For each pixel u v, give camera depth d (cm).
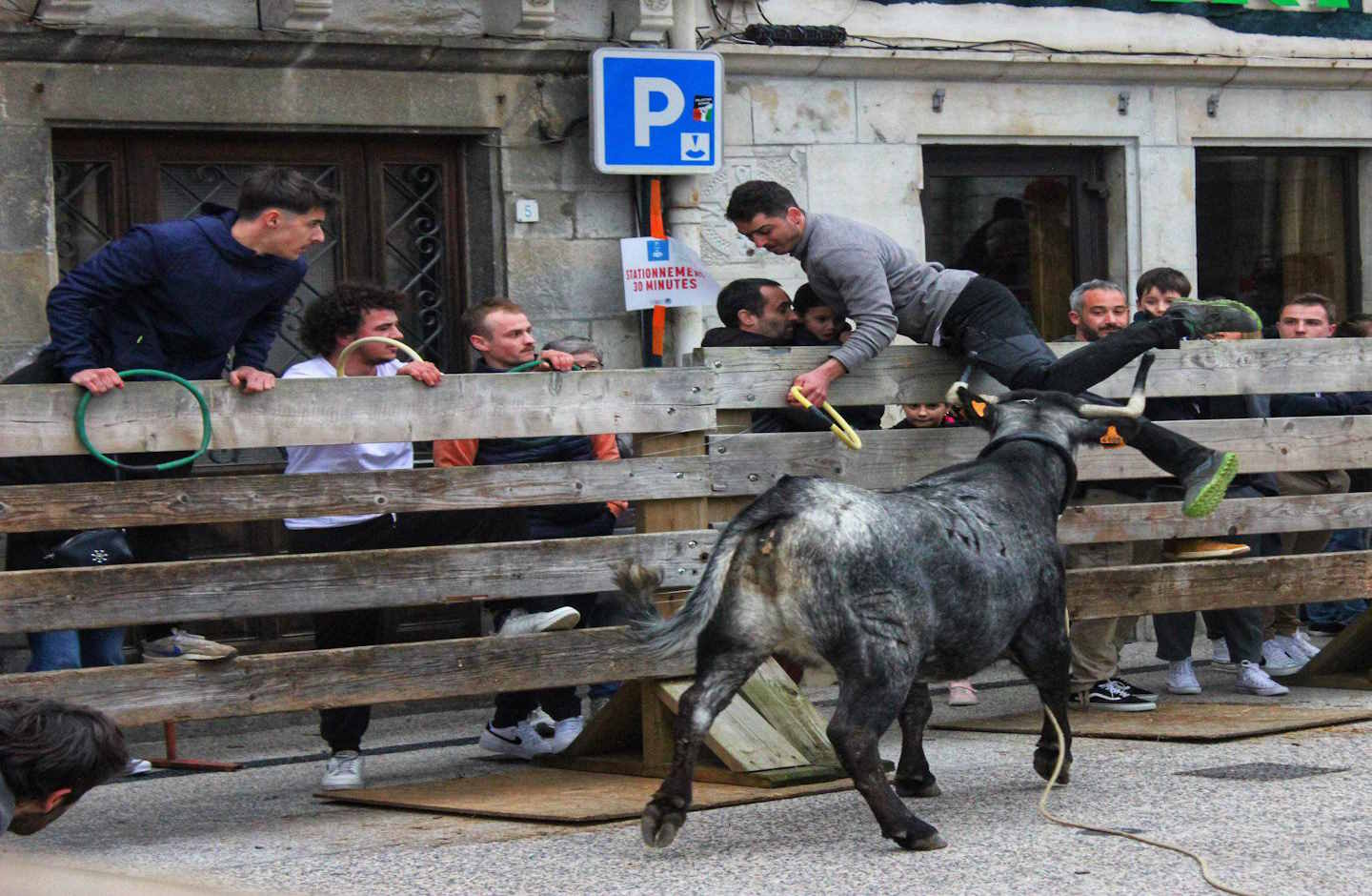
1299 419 816
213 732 895
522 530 697
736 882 493
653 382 679
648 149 977
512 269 972
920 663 536
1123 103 1125
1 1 854
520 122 970
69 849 582
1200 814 565
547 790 653
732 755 636
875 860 514
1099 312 843
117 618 589
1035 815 575
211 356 642
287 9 896
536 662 643
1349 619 1090
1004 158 1119
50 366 612
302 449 704
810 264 717
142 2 883
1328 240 1216
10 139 861
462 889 493
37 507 584
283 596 612
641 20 978
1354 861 494
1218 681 922
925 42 1070
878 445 729
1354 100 1195
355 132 940
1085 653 804
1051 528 589
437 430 643
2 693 569
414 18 943
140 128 894
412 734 865
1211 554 798
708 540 682
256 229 626
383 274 962
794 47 1026
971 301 721
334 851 556
